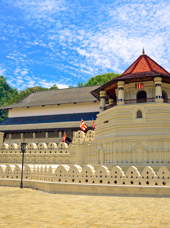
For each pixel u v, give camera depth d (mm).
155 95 32906
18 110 67562
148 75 32188
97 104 59812
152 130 31094
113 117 33469
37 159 39438
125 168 30156
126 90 36188
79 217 13562
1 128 63469
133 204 16828
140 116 32438
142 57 37500
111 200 18406
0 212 14859
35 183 25328
